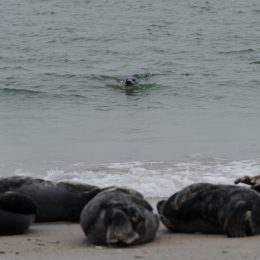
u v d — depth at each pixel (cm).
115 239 1666
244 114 6612
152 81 9006
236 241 1758
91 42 12581
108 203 1808
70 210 2489
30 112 6950
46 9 17600
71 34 13500
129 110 7031
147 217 1805
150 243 1823
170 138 5084
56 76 9194
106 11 17000
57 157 4247
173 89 8425
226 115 6569
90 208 1852
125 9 17262
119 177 3425
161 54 11288
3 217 2069
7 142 4988
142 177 3384
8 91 8075
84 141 5012
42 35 13400
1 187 2503
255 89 8306
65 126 5959
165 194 3061
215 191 2028
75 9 17462
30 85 8600
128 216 1745
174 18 15575
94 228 1800
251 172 3534
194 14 16150
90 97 7950
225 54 11150
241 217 1853
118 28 14250
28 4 18700
